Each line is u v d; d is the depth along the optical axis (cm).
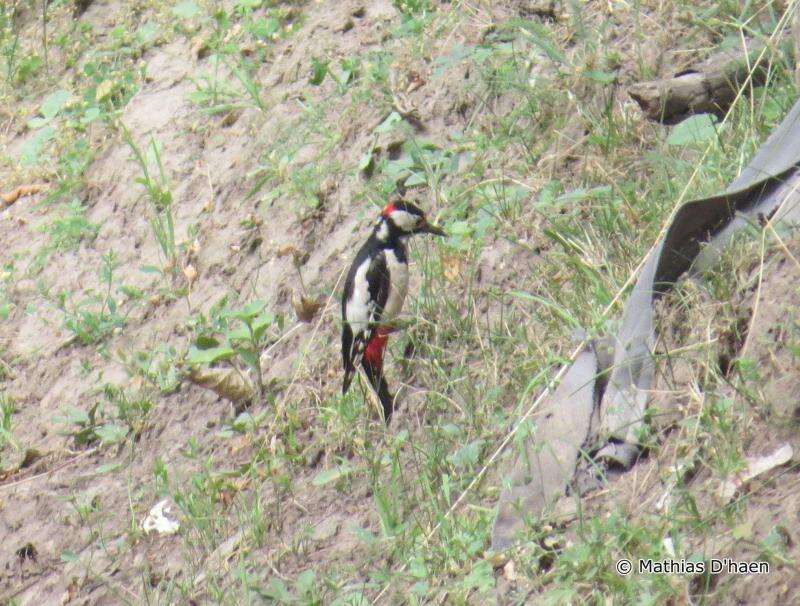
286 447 999
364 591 830
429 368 987
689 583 689
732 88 1045
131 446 1076
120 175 1341
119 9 1616
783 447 726
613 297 927
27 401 1174
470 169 1129
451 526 841
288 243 1159
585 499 793
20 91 1574
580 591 729
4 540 1030
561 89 1147
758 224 855
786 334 773
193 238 1223
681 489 741
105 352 1163
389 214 1006
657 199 1002
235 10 1461
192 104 1366
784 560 663
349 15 1354
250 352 1061
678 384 811
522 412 898
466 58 1216
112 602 944
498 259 1039
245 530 937
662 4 1179
